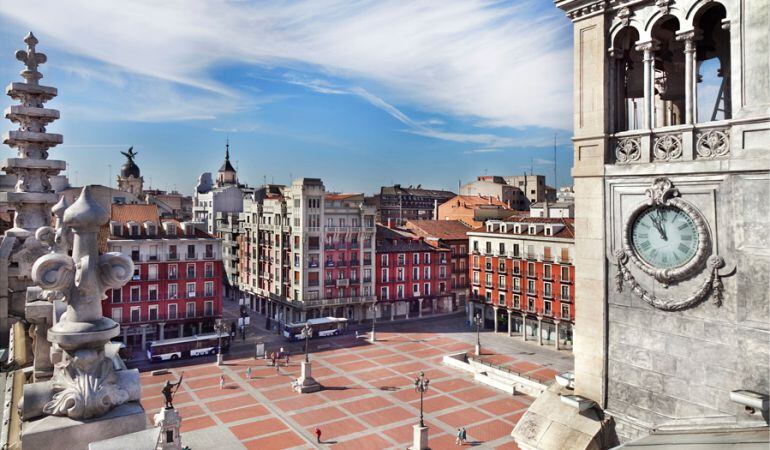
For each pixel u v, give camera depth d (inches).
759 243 459.2
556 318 3011.8
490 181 6323.8
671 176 519.8
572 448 575.5
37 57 742.5
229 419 1889.8
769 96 457.1
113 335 290.2
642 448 428.5
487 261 3474.4
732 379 478.6
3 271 665.0
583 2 596.4
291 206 3560.5
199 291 3034.0
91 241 292.0
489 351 2935.5
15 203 752.3
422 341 3181.6
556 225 3105.3
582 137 603.8
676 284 520.1
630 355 562.6
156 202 4975.4
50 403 274.4
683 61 663.8
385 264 3818.9
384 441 1716.3
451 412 1996.8
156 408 1993.1
